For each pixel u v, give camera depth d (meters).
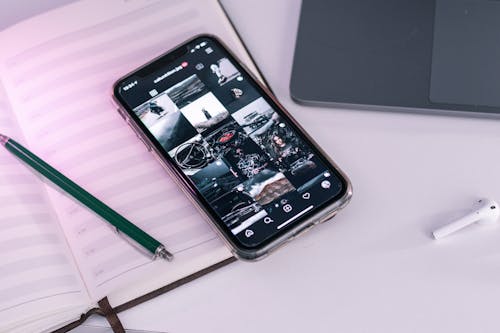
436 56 0.66
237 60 0.66
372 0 0.69
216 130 0.64
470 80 0.64
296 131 0.63
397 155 0.63
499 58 0.65
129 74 0.66
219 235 0.59
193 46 0.67
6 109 0.68
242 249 0.58
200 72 0.66
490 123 0.64
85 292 0.60
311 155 0.61
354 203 0.62
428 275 0.58
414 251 0.59
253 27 0.72
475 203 0.60
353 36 0.67
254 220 0.59
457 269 0.58
